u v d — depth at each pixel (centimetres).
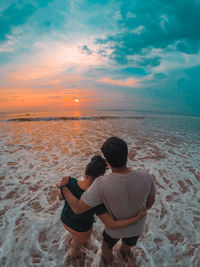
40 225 265
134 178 133
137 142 845
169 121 2242
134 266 201
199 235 253
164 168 507
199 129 1418
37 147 725
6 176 438
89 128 1355
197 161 575
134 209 139
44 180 420
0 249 218
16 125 1530
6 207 309
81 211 138
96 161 158
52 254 215
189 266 204
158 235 251
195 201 342
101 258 209
